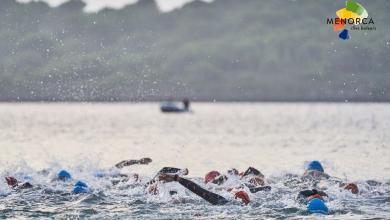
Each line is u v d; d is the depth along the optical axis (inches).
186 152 4298.7
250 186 2253.9
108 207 2011.6
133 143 5187.0
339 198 2133.4
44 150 4498.0
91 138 5866.1
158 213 1930.4
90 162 3075.8
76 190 2224.4
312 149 4517.7
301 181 2409.0
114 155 4133.9
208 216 1886.1
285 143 5142.7
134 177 2431.1
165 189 2178.9
